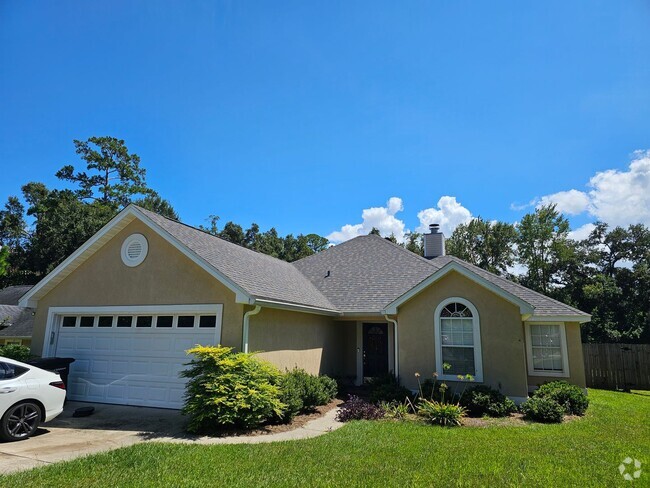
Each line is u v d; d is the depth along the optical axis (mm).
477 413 11148
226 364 9195
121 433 8617
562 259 39875
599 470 6082
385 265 18703
